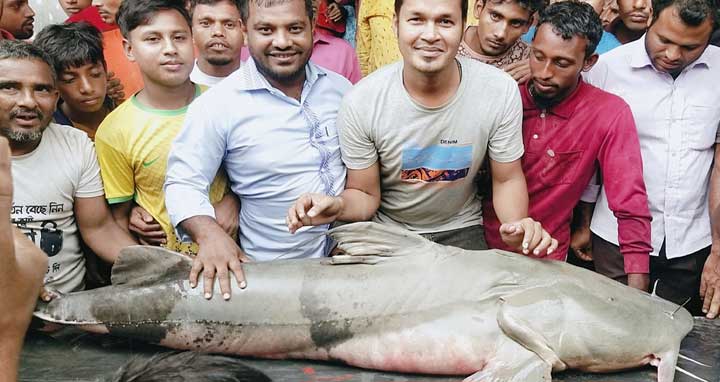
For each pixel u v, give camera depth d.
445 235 3.63
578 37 3.42
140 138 3.59
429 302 2.92
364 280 2.99
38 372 2.90
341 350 2.98
